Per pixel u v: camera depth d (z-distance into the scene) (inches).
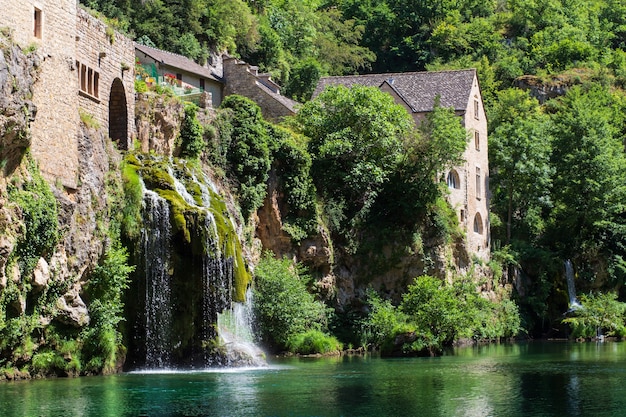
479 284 2989.7
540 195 3521.2
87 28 1883.6
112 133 2068.2
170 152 2214.6
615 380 1587.1
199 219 1875.0
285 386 1493.6
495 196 3624.5
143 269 1829.5
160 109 2194.9
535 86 4766.2
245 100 2458.2
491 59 5413.4
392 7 5753.0
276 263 2313.0
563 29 5674.2
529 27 5792.3
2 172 1459.2
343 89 2765.7
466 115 3196.4
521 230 3540.8
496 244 3383.4
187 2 3865.7
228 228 1972.2
